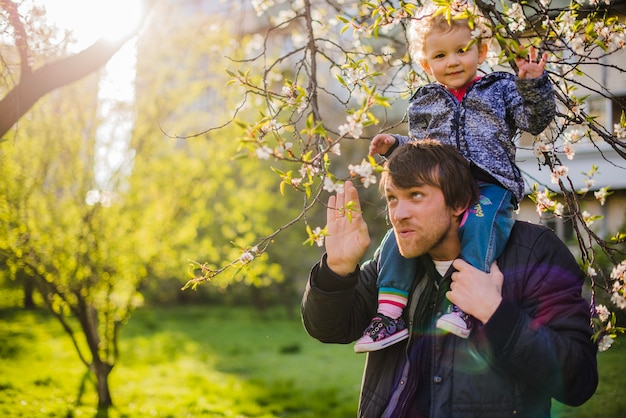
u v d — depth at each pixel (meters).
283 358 12.50
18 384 8.77
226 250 9.88
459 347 2.05
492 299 1.92
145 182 8.56
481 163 2.32
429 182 2.05
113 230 8.09
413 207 2.06
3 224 7.39
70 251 7.69
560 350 1.88
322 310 2.20
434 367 2.07
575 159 8.94
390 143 2.57
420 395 2.11
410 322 2.20
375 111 12.29
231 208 11.81
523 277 2.04
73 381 9.30
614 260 2.62
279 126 2.34
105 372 7.97
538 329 1.90
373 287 2.44
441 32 2.44
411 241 2.07
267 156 2.04
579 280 2.06
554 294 2.00
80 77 4.05
